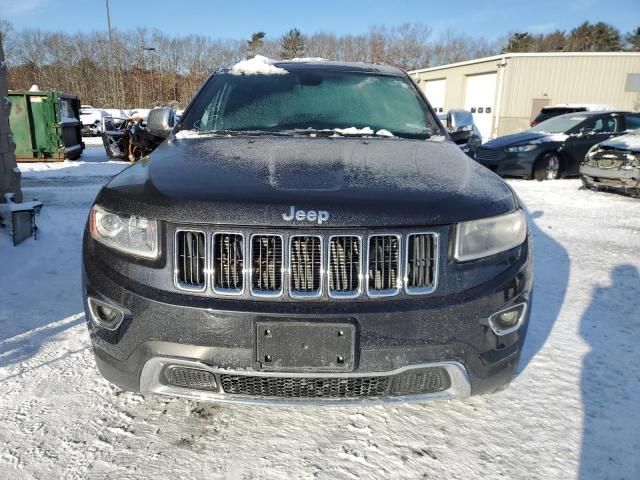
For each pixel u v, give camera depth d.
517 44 66.00
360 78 3.43
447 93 29.97
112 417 2.23
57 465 1.94
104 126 14.41
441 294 1.87
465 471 1.96
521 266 2.02
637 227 6.15
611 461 2.02
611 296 3.79
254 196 1.85
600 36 67.31
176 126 3.10
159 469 1.94
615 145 8.30
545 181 9.98
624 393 2.48
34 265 4.16
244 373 1.82
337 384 1.87
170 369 1.89
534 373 2.65
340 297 1.81
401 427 2.21
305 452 2.04
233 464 1.97
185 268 1.85
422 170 2.19
